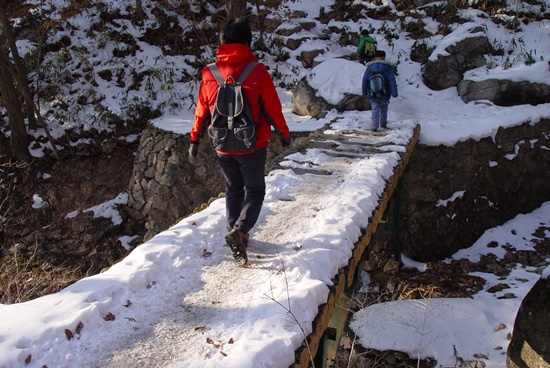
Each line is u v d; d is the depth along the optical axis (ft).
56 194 37.65
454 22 46.65
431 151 29.89
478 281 26.89
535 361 12.71
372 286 28.30
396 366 20.17
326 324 10.39
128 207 36.22
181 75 44.06
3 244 35.55
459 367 19.67
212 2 50.42
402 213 29.86
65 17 41.81
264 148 11.78
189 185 34.19
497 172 32.04
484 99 36.73
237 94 10.93
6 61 36.42
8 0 45.98
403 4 49.90
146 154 35.83
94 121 39.78
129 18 47.16
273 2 46.68
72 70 42.88
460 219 30.58
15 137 38.04
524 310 13.19
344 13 50.42
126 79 43.14
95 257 34.53
